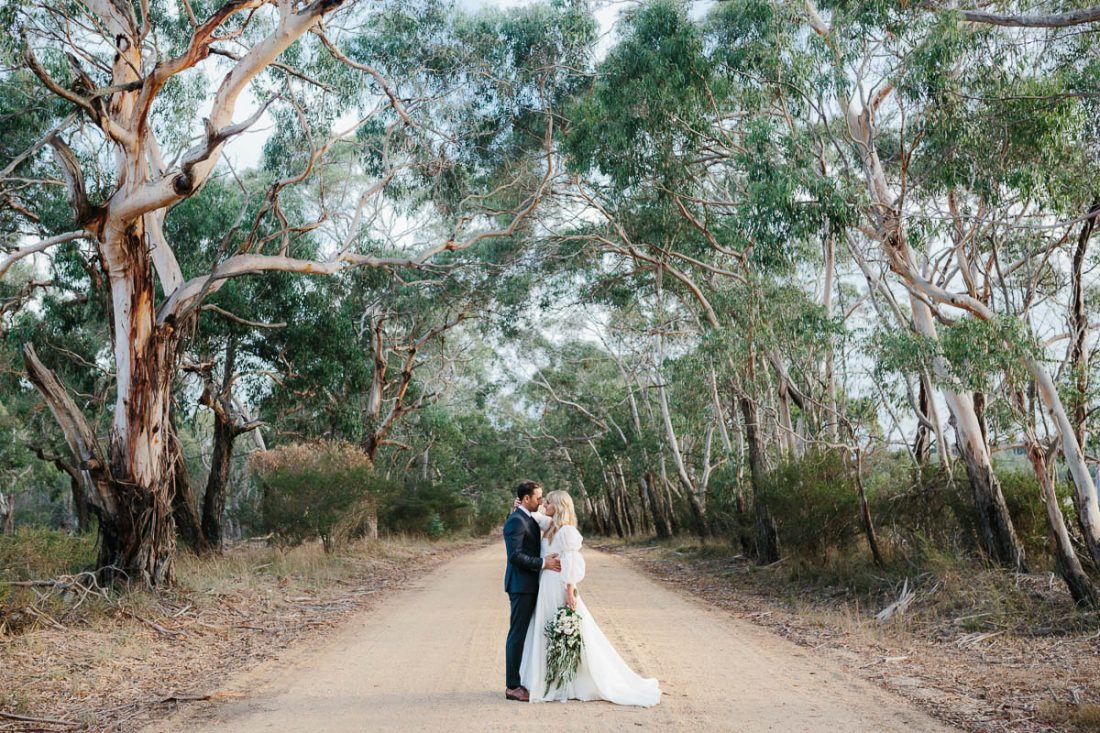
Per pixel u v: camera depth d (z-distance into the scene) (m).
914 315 15.48
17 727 6.63
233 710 7.10
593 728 6.38
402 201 27.03
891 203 14.73
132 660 9.48
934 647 10.13
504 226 28.67
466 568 24.73
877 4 13.30
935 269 14.27
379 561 25.78
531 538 7.65
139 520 13.85
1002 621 10.95
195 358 25.17
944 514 16.41
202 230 24.75
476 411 63.75
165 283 16.59
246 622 12.67
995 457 17.64
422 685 8.03
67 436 13.62
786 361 23.67
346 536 25.45
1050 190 13.10
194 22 13.38
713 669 8.80
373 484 24.42
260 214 16.86
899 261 13.77
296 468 23.52
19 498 64.06
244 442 50.09
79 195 13.23
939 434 16.34
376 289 30.89
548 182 24.45
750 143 14.85
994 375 13.52
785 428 21.59
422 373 46.12
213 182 25.53
